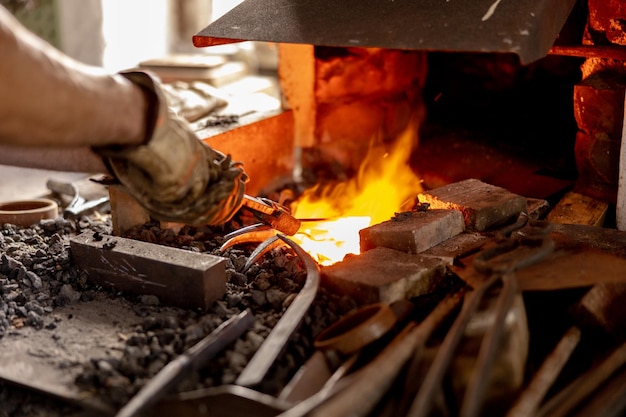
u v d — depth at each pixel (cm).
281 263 238
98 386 180
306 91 350
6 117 142
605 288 188
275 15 240
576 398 170
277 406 152
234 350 186
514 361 166
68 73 150
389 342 187
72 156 197
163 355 188
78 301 225
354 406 149
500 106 392
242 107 358
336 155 360
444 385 164
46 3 485
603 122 273
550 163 344
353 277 206
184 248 260
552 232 226
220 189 192
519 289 184
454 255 222
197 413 158
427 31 208
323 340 187
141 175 184
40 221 288
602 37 273
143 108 170
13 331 208
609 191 278
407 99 372
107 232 281
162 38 575
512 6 206
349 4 232
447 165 352
